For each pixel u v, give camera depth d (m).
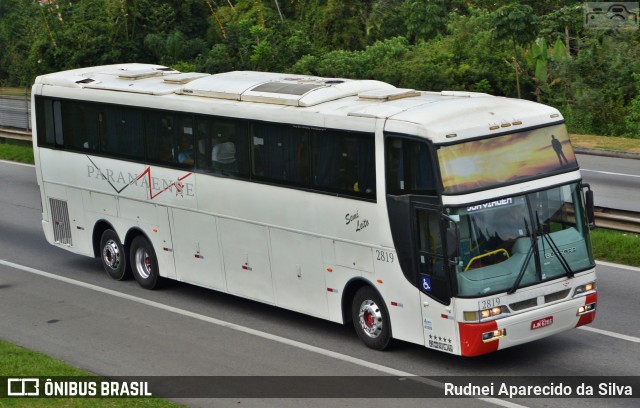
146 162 17.16
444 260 12.24
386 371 12.89
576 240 12.95
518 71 42.38
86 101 18.27
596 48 41.00
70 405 11.68
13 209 25.11
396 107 13.34
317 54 46.97
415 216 12.60
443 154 12.23
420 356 13.48
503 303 12.27
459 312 12.18
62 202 19.31
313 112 13.98
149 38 50.03
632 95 39.50
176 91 16.72
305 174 14.21
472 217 12.21
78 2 54.03
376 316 13.61
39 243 21.64
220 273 16.09
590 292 13.07
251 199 15.19
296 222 14.48
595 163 28.67
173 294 17.44
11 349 14.07
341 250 13.84
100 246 18.75
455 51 44.00
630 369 12.65
